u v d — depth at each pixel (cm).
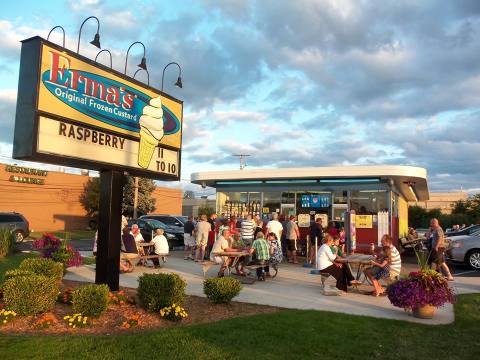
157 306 709
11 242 1645
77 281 1072
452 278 1191
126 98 901
